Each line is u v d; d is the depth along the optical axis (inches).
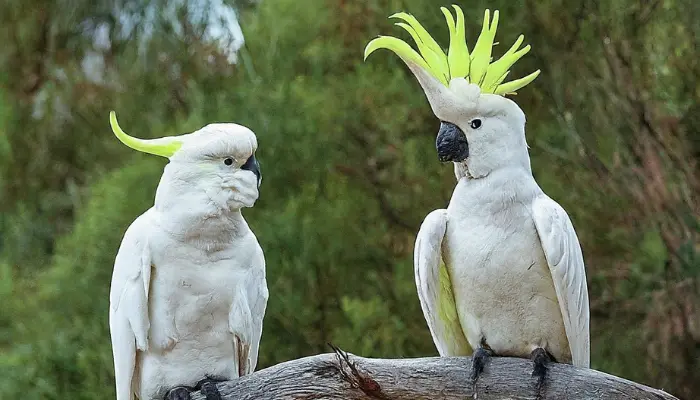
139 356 266.4
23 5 767.7
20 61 773.9
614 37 502.3
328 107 536.1
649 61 498.0
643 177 492.1
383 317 493.0
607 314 498.0
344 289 525.0
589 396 263.9
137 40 735.7
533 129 511.8
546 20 506.3
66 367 518.6
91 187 591.8
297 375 265.1
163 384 263.4
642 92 498.0
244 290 263.7
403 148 532.7
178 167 261.6
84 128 745.0
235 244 264.2
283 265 509.7
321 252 518.3
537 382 266.7
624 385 263.7
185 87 693.9
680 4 489.1
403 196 538.0
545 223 264.2
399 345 487.2
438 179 528.4
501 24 505.0
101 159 718.5
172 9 732.0
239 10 717.9
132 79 716.7
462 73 277.4
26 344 551.2
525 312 270.2
